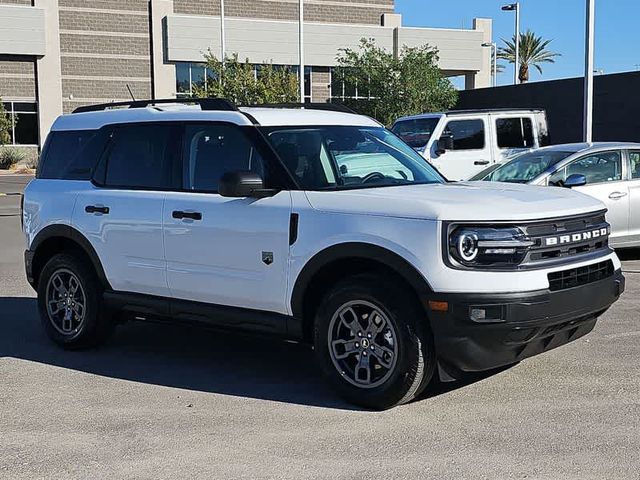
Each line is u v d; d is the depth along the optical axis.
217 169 6.19
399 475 4.28
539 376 5.98
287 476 4.30
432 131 15.27
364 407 5.39
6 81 43.25
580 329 5.55
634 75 27.22
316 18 48.81
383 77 35.53
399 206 5.20
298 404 5.54
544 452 4.54
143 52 45.41
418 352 5.10
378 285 5.21
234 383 6.09
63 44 43.88
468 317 4.89
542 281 4.98
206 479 4.29
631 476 4.18
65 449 4.77
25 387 6.06
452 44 49.72
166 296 6.46
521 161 11.38
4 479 4.35
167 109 6.80
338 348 5.49
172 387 6.01
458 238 4.94
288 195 5.70
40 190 7.41
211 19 45.38
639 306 8.43
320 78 48.06
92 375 6.38
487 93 35.69
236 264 5.91
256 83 35.91
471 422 5.06
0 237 15.98
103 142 7.08
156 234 6.39
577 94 30.20
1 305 9.20
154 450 4.72
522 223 5.03
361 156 6.25
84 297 7.00
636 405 5.30
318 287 5.71
